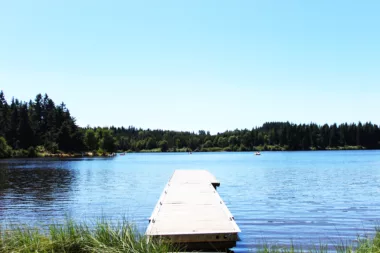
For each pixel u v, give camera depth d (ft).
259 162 213.46
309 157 279.69
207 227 30.48
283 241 33.94
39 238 24.80
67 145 339.57
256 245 32.24
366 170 137.49
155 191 77.41
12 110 336.49
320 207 54.39
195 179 73.82
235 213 49.62
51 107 402.31
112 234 25.00
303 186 84.02
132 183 95.55
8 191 77.66
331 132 469.16
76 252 22.85
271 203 58.49
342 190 75.77
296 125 480.23
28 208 55.67
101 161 236.63
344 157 271.49
